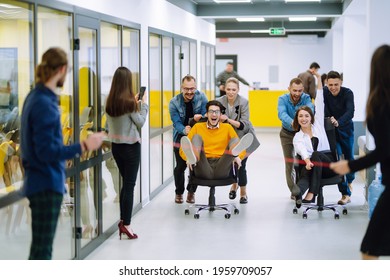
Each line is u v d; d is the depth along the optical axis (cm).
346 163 361
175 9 1034
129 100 567
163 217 704
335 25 1662
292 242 586
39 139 349
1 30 500
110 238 610
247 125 722
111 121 580
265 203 783
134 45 758
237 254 544
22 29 488
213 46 1570
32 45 461
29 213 451
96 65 586
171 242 590
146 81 798
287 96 749
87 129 568
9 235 453
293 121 684
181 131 742
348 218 690
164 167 939
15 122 484
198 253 548
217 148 684
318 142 672
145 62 796
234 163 678
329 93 738
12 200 426
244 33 2305
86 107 565
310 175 673
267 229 641
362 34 1304
